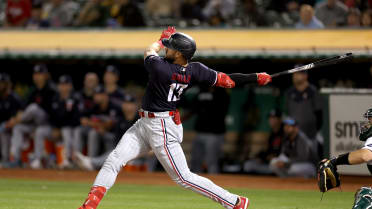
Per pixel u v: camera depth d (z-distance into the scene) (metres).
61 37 51.25
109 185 20.80
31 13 60.41
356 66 50.69
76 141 47.16
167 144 20.42
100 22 56.31
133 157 21.02
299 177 42.31
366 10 49.56
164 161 20.59
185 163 20.70
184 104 48.31
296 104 42.69
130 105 45.06
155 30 51.44
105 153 46.41
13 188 34.78
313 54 44.53
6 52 49.19
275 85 53.81
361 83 50.91
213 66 51.16
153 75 20.12
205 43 47.16
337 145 40.53
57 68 55.75
